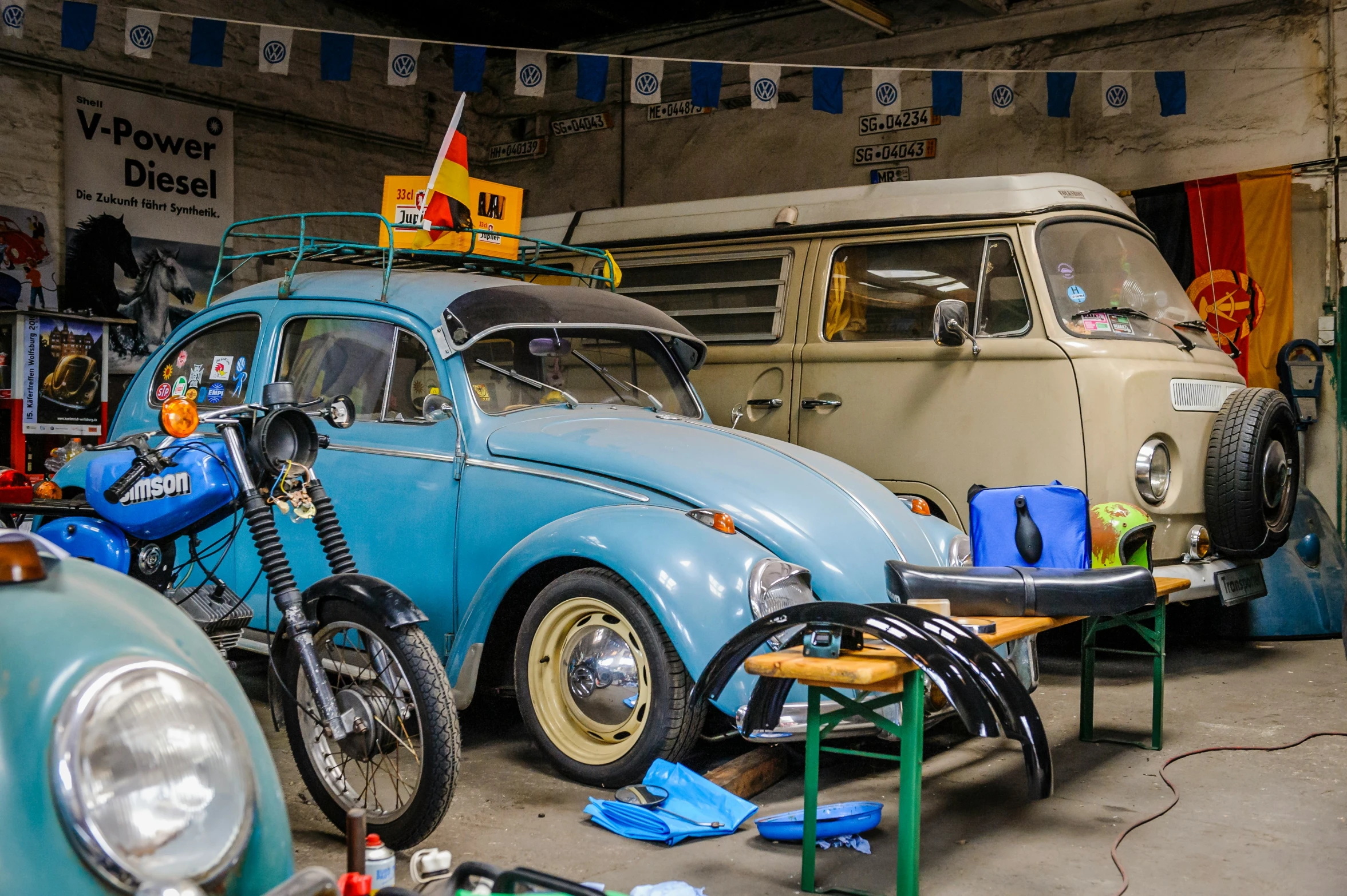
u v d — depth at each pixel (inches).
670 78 427.2
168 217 361.1
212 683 52.1
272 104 390.6
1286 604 233.3
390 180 185.2
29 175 330.3
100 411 279.6
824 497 137.7
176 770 45.1
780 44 402.3
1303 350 302.4
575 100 450.3
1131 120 335.6
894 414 207.6
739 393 227.0
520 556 130.7
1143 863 106.7
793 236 226.1
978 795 129.1
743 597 120.2
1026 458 193.3
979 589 113.1
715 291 234.7
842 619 96.0
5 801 42.8
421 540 145.5
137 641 48.2
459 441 144.1
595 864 105.4
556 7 422.6
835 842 111.0
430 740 101.3
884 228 215.0
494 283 157.9
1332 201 304.3
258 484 109.3
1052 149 349.4
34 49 330.0
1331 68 304.2
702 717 123.1
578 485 135.8
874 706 99.7
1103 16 339.0
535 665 131.7
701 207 239.9
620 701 125.9
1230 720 166.2
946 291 207.2
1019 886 100.9
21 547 50.3
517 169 465.1
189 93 365.1
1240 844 112.5
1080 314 196.4
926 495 203.6
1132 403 187.2
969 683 87.9
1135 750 149.6
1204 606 238.1
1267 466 195.8
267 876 49.6
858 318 216.8
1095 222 207.8
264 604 152.9
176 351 173.5
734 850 110.0
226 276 173.2
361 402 154.2
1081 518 124.0
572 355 159.6
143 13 251.9
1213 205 309.9
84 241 340.5
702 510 128.3
